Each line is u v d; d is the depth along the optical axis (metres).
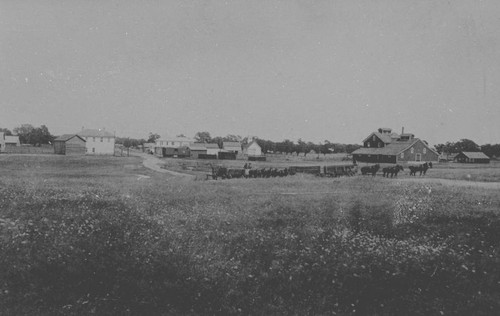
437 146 89.81
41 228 9.39
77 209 12.19
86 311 6.30
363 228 12.12
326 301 7.28
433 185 24.58
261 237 10.33
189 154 85.75
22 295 6.51
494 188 22.70
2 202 12.59
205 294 7.17
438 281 8.16
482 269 8.80
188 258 8.34
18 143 93.19
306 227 11.57
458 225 12.27
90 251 8.13
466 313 7.12
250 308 6.89
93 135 75.56
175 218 12.33
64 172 35.62
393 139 66.00
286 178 32.84
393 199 16.98
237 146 109.50
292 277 7.93
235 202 16.03
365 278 8.00
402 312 7.14
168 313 6.52
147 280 7.38
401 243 10.14
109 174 35.41
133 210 12.71
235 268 8.19
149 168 47.00
